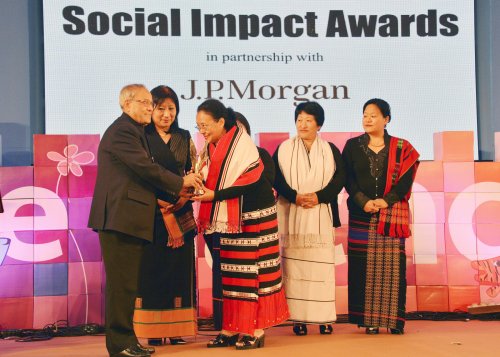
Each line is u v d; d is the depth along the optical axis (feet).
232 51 21.77
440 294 20.75
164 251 16.24
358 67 22.00
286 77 21.88
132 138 14.12
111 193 14.06
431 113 22.07
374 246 17.58
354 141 17.94
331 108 21.93
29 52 21.56
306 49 21.93
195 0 21.72
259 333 15.76
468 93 22.13
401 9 22.12
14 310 19.70
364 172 17.65
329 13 22.00
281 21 21.89
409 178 17.53
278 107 21.84
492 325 19.07
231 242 15.71
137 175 14.16
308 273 17.37
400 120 22.02
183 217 16.25
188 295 16.37
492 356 14.40
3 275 19.72
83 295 19.93
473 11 22.17
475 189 20.90
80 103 21.34
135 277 14.21
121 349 14.02
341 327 19.13
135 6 21.56
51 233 19.90
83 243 19.97
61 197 19.97
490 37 22.24
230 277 15.69
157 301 16.20
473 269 20.79
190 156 16.74
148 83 21.56
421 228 20.83
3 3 21.49
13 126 21.50
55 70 21.27
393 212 17.44
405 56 22.08
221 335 16.07
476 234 20.85
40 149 19.93
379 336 17.19
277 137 20.30
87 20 21.40
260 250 15.80
